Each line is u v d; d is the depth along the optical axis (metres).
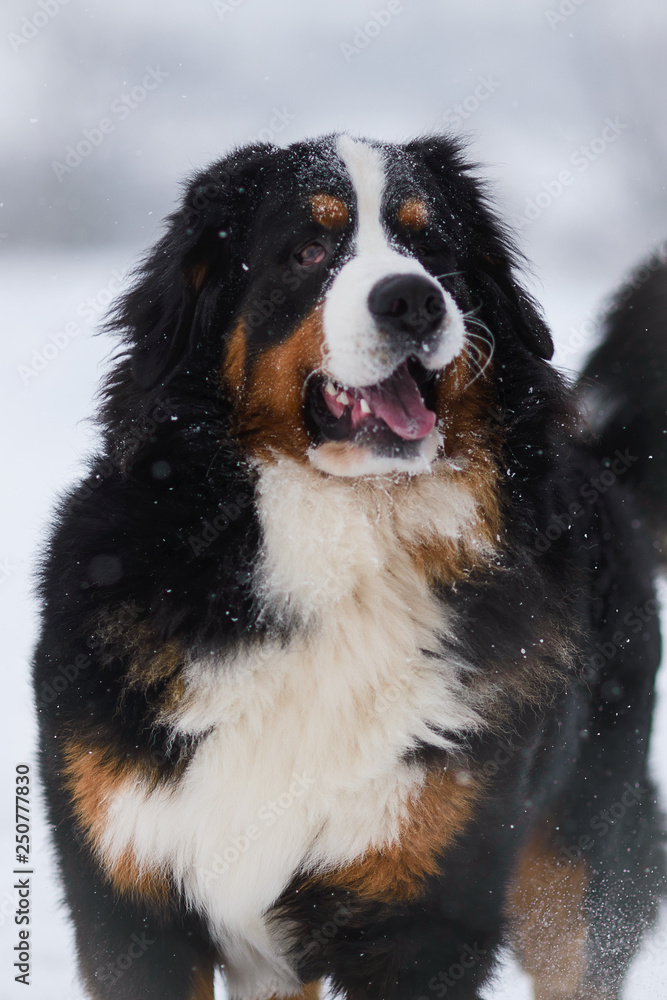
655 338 5.41
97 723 3.78
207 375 4.22
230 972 4.28
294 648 3.90
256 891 3.92
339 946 3.96
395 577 4.11
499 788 3.93
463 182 4.80
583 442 5.20
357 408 4.05
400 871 3.84
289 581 3.96
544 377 4.57
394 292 3.75
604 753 4.96
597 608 4.82
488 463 4.29
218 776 3.82
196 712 3.80
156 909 3.86
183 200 4.50
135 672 3.81
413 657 3.99
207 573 3.88
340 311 3.90
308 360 4.06
